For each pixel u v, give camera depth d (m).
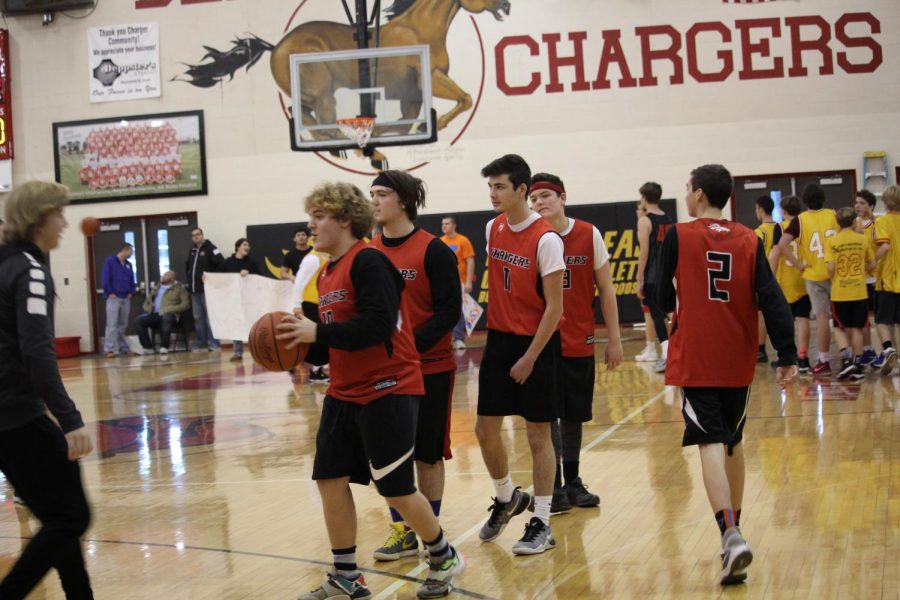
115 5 18.20
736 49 17.27
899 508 4.56
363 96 16.94
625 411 8.12
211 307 15.54
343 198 3.53
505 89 17.55
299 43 17.81
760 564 3.87
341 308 3.50
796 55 17.22
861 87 17.12
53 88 18.41
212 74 18.03
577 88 17.47
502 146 17.59
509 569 4.00
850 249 9.28
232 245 18.06
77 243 18.42
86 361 16.91
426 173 17.69
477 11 17.53
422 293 4.07
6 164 18.50
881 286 9.30
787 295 10.02
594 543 4.32
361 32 17.05
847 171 17.19
